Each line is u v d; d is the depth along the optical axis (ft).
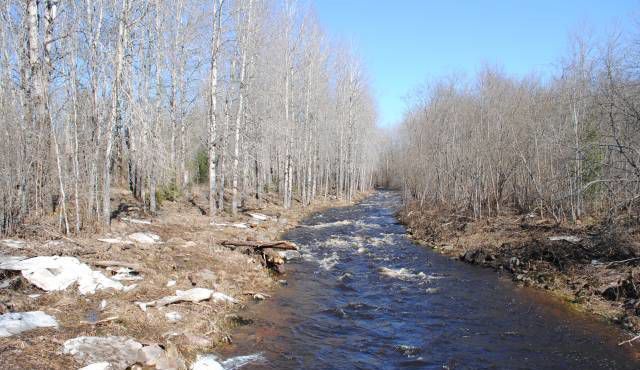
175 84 74.95
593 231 51.96
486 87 91.76
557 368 25.55
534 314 34.50
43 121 44.45
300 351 26.84
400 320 33.55
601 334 30.07
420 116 112.27
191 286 33.55
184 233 53.01
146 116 63.98
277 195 118.83
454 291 41.14
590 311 34.14
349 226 83.35
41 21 47.14
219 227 61.31
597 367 25.58
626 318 31.42
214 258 42.86
